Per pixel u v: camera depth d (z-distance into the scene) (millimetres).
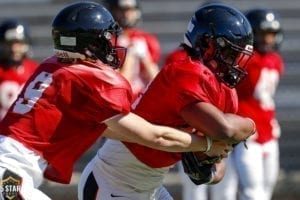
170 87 13734
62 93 13164
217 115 13508
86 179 14789
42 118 13148
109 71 13359
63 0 35344
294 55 32750
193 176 14531
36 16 34594
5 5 35031
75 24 13453
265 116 23156
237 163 22766
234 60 14039
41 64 13688
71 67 13312
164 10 34500
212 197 23719
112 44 13773
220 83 13984
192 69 13688
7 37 24844
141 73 25562
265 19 23281
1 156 13070
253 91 23062
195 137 13828
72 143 13398
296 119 30875
